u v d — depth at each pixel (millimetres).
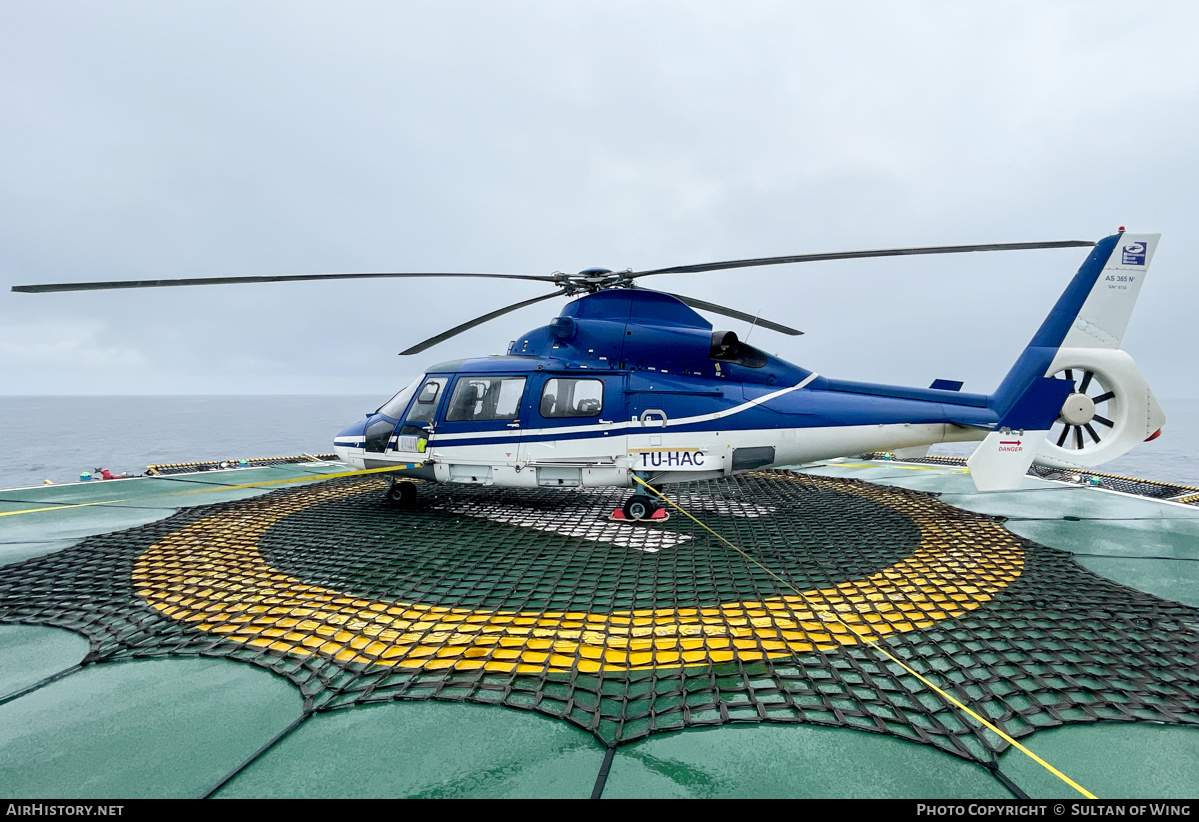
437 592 4539
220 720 2830
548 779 2385
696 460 6980
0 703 2963
